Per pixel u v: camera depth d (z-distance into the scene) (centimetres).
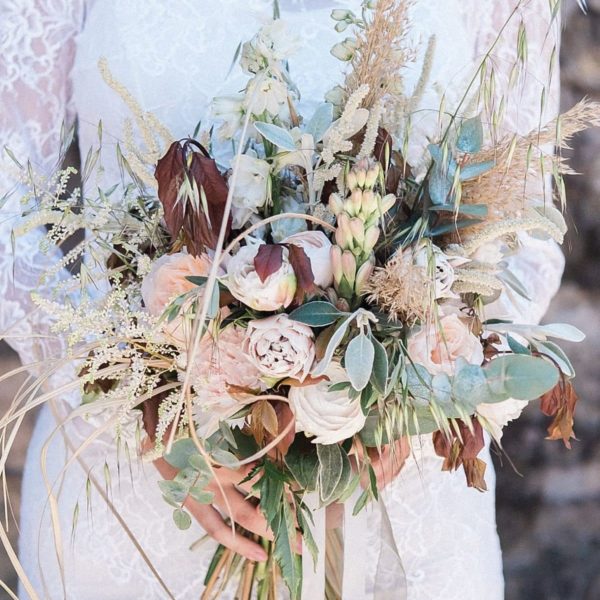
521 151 97
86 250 108
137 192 119
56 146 139
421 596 135
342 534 125
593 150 310
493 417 101
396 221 103
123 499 135
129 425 118
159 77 129
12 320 134
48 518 139
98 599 136
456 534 138
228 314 98
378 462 117
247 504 121
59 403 136
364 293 95
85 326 98
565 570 289
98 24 133
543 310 147
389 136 101
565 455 300
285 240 95
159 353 103
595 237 308
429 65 106
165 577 136
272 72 100
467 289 100
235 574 130
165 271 97
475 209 96
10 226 135
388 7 97
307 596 115
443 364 96
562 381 107
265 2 132
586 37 312
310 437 106
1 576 269
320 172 98
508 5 143
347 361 90
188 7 131
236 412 103
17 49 136
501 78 138
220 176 93
